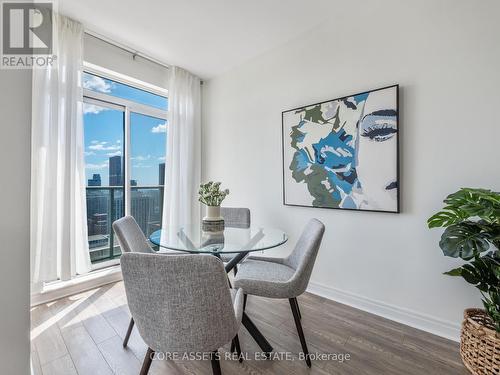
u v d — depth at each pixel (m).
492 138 1.63
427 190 1.87
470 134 1.70
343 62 2.29
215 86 3.50
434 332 1.84
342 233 2.32
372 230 2.14
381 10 2.07
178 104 3.27
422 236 1.90
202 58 3.04
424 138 1.88
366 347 1.68
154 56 2.99
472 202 1.36
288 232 2.71
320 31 2.43
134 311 1.09
